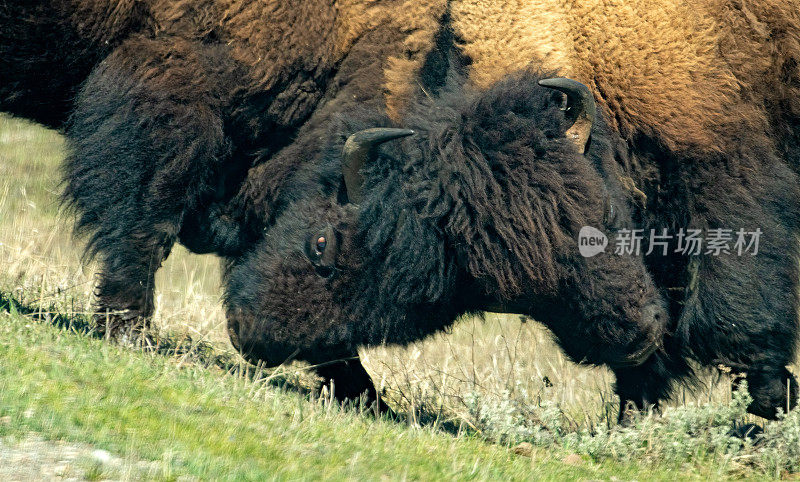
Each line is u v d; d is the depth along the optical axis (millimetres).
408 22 20828
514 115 17812
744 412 19578
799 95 20844
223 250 22344
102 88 20078
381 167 17922
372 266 18031
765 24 20625
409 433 17531
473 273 17547
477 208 17234
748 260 20094
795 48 20641
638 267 18922
